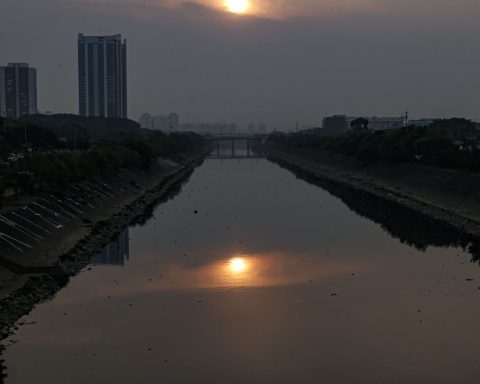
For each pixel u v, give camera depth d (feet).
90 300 148.77
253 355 117.08
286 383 105.60
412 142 403.75
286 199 345.92
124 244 215.10
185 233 237.25
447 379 106.63
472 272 175.63
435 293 154.61
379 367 111.34
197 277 170.09
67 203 251.19
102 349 119.65
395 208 308.81
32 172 241.14
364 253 201.16
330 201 337.11
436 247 211.00
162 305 145.59
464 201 286.25
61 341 123.34
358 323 133.18
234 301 148.66
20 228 190.70
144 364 112.98
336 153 612.29
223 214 287.48
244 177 496.23
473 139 503.61
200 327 131.13
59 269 171.22
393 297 151.43
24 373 109.29
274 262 188.24
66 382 105.91
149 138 620.90
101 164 323.57
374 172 445.37
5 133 404.98
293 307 143.95
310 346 120.88
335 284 163.32
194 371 110.32
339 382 106.01
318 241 221.05
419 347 119.85
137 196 341.21
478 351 117.80
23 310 138.92
